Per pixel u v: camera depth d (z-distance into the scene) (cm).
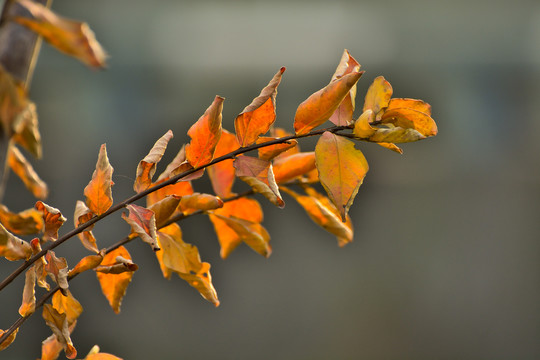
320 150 94
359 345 493
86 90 544
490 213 556
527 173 577
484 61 606
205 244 461
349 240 102
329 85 94
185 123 565
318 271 507
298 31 608
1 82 91
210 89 584
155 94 571
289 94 587
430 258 530
